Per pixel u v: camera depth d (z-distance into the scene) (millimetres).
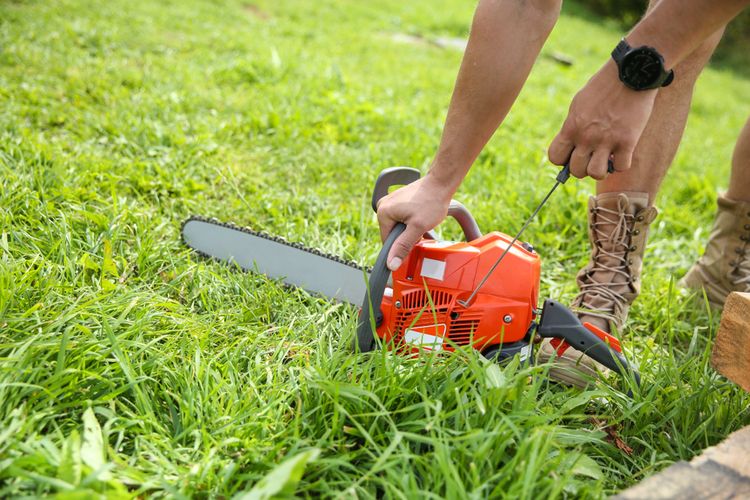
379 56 7383
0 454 1229
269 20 8273
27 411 1351
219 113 4055
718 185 4535
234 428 1459
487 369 1531
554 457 1453
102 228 2281
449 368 1635
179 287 2092
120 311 1782
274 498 1193
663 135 1978
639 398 1704
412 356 1755
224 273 2211
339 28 8875
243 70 4996
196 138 3330
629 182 2037
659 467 1593
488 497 1285
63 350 1435
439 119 4898
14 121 3145
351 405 1507
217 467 1362
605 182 2084
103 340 1549
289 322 1994
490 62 1492
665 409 1733
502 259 1741
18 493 1174
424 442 1473
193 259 2322
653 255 3035
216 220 2287
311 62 5977
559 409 1658
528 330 1795
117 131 3299
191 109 3990
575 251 2953
